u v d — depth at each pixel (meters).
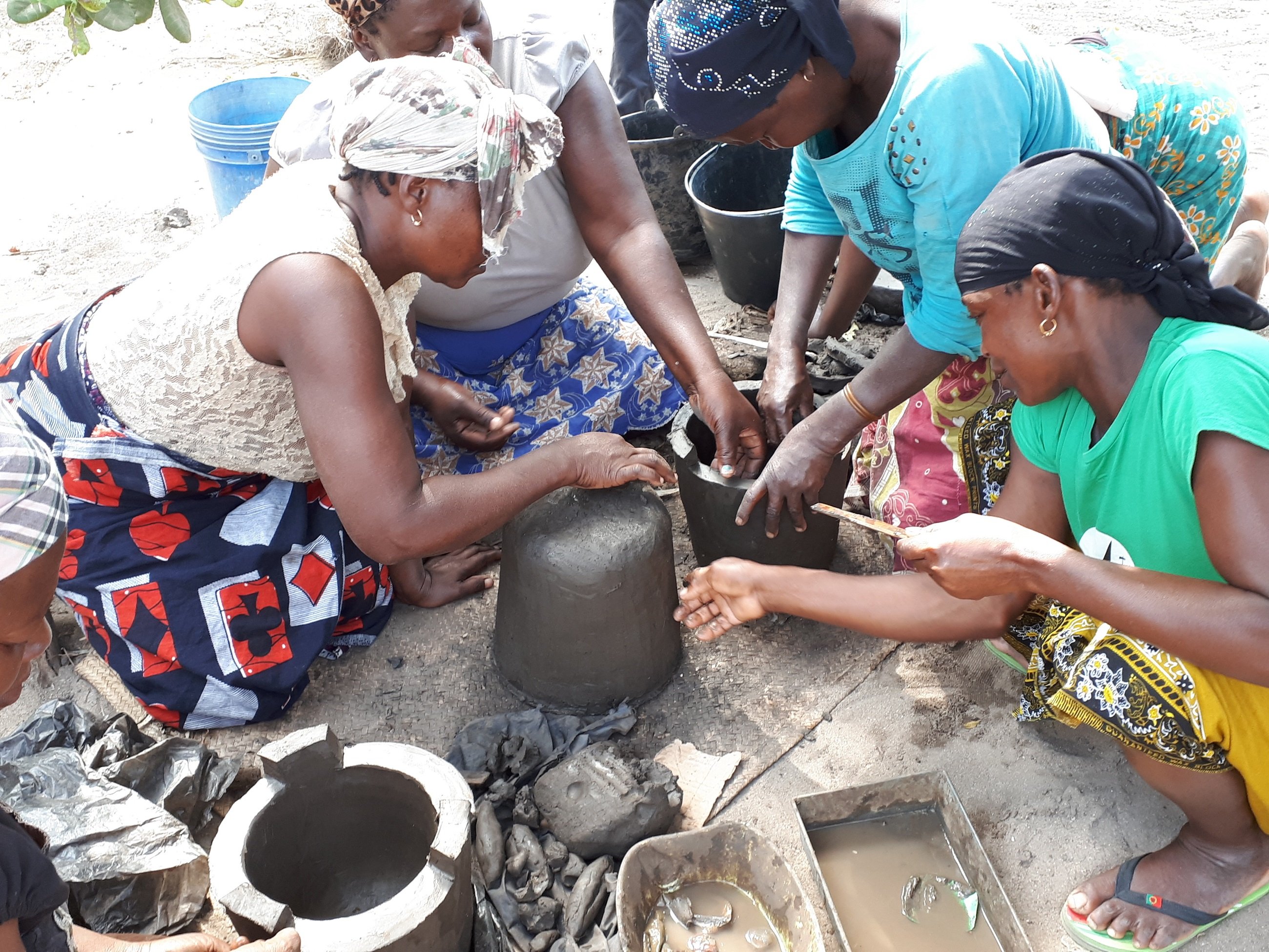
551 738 2.36
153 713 2.47
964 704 2.49
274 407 2.21
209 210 4.71
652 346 3.22
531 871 2.08
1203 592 1.60
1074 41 2.58
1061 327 1.68
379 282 2.04
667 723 2.47
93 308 2.36
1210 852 2.00
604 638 2.37
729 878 2.06
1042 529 2.07
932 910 2.04
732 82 1.91
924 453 2.69
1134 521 1.85
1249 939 1.96
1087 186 1.60
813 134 2.12
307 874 2.00
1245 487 1.58
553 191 2.82
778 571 2.11
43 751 2.21
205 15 6.69
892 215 2.19
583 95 2.76
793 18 1.85
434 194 1.90
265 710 2.49
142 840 2.04
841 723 2.46
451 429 2.88
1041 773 2.32
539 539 2.32
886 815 2.21
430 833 1.92
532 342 3.22
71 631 2.75
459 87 1.83
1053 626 2.07
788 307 2.74
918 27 1.97
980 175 2.00
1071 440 1.90
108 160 5.18
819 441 2.38
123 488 2.35
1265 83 5.23
